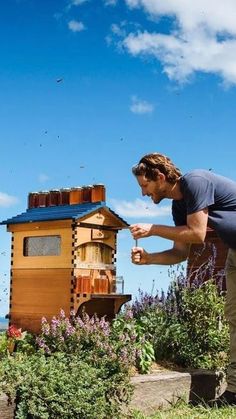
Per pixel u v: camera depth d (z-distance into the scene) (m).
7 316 5.71
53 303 5.43
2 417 3.85
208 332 5.05
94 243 5.52
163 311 5.25
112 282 5.62
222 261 6.10
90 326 4.62
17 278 5.70
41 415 3.79
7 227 5.82
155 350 4.99
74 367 4.11
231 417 4.00
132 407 4.36
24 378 3.92
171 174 3.90
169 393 4.56
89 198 5.63
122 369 4.27
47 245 5.55
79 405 3.88
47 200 5.91
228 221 3.90
